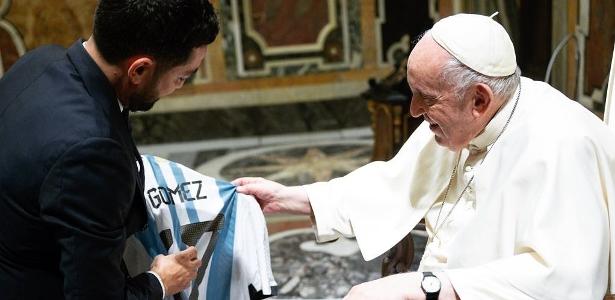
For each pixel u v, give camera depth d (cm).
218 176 514
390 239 175
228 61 607
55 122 114
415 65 142
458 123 144
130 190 121
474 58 138
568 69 352
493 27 143
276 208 182
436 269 161
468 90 139
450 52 138
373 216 178
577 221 133
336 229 179
